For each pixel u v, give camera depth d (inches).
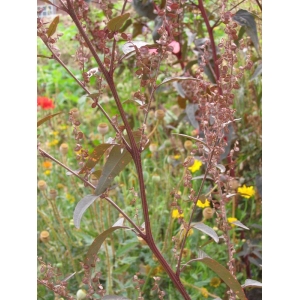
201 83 49.5
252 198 79.8
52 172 94.8
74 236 81.4
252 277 74.7
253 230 78.7
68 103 133.4
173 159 88.4
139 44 40.2
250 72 83.7
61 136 111.7
